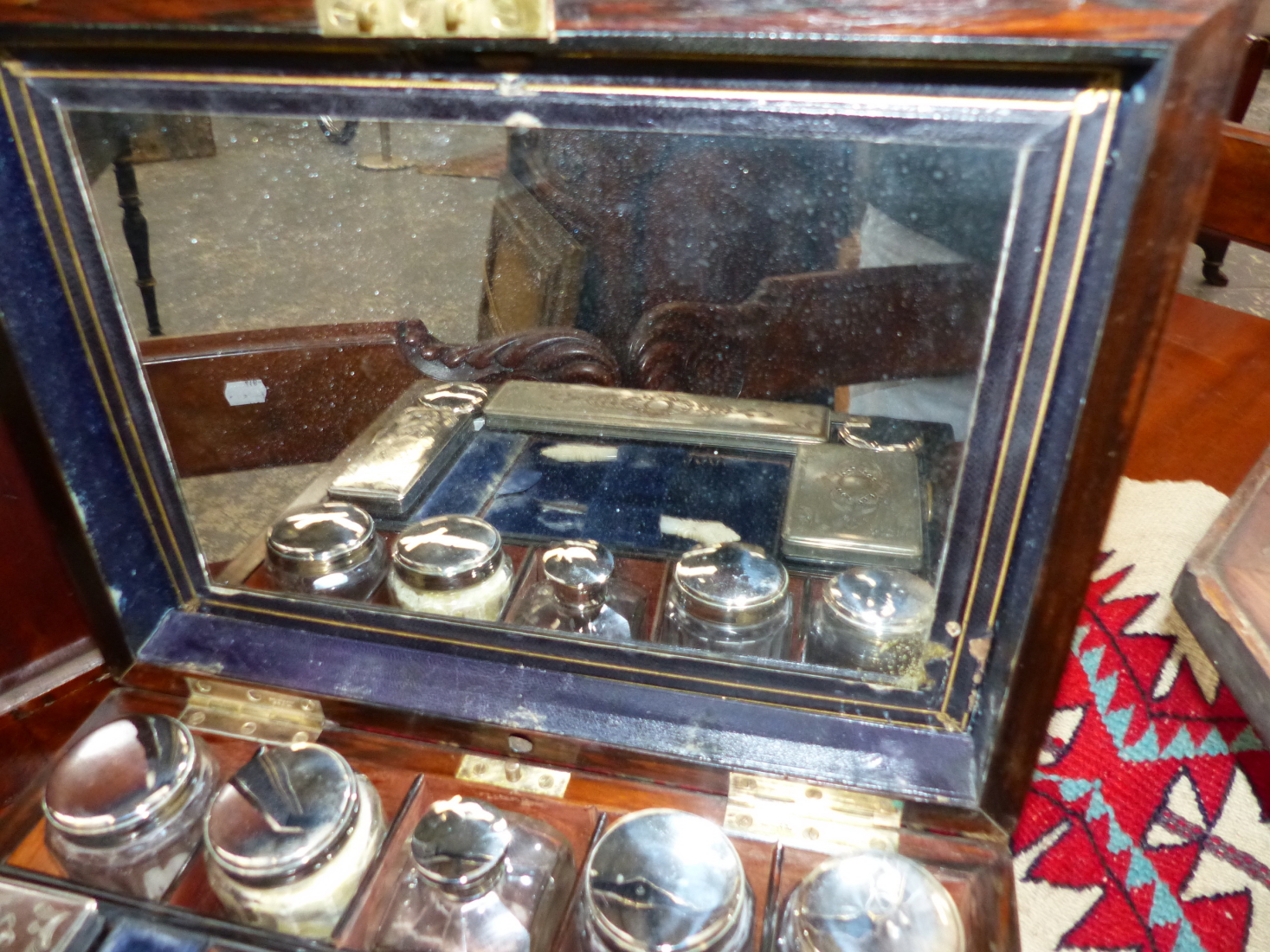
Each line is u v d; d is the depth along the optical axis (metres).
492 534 0.49
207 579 0.52
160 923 0.43
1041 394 0.35
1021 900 0.55
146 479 0.49
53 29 0.35
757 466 0.44
